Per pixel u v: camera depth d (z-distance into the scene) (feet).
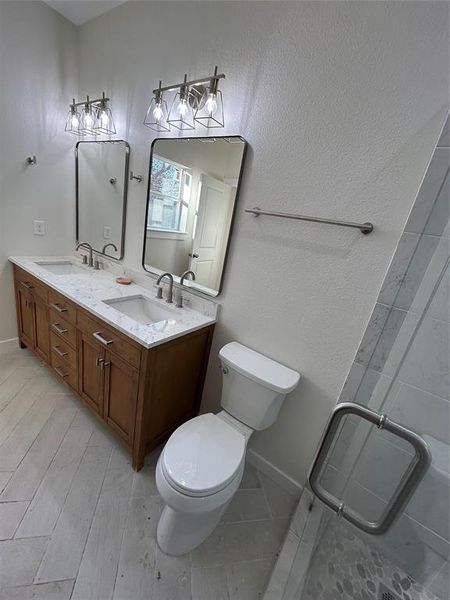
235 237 4.79
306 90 3.76
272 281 4.52
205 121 4.79
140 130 5.85
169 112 5.26
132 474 4.81
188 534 3.73
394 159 3.31
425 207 3.13
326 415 4.35
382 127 3.33
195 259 5.37
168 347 4.48
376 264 3.59
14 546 3.60
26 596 3.19
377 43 3.22
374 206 3.51
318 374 4.31
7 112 6.15
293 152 3.99
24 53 6.05
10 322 7.55
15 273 7.14
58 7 6.12
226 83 4.46
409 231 3.27
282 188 4.17
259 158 4.31
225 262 4.95
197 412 6.03
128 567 3.59
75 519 4.01
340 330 4.01
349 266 3.80
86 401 5.64
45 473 4.58
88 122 6.49
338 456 4.04
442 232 3.03
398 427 2.34
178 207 5.45
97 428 5.61
